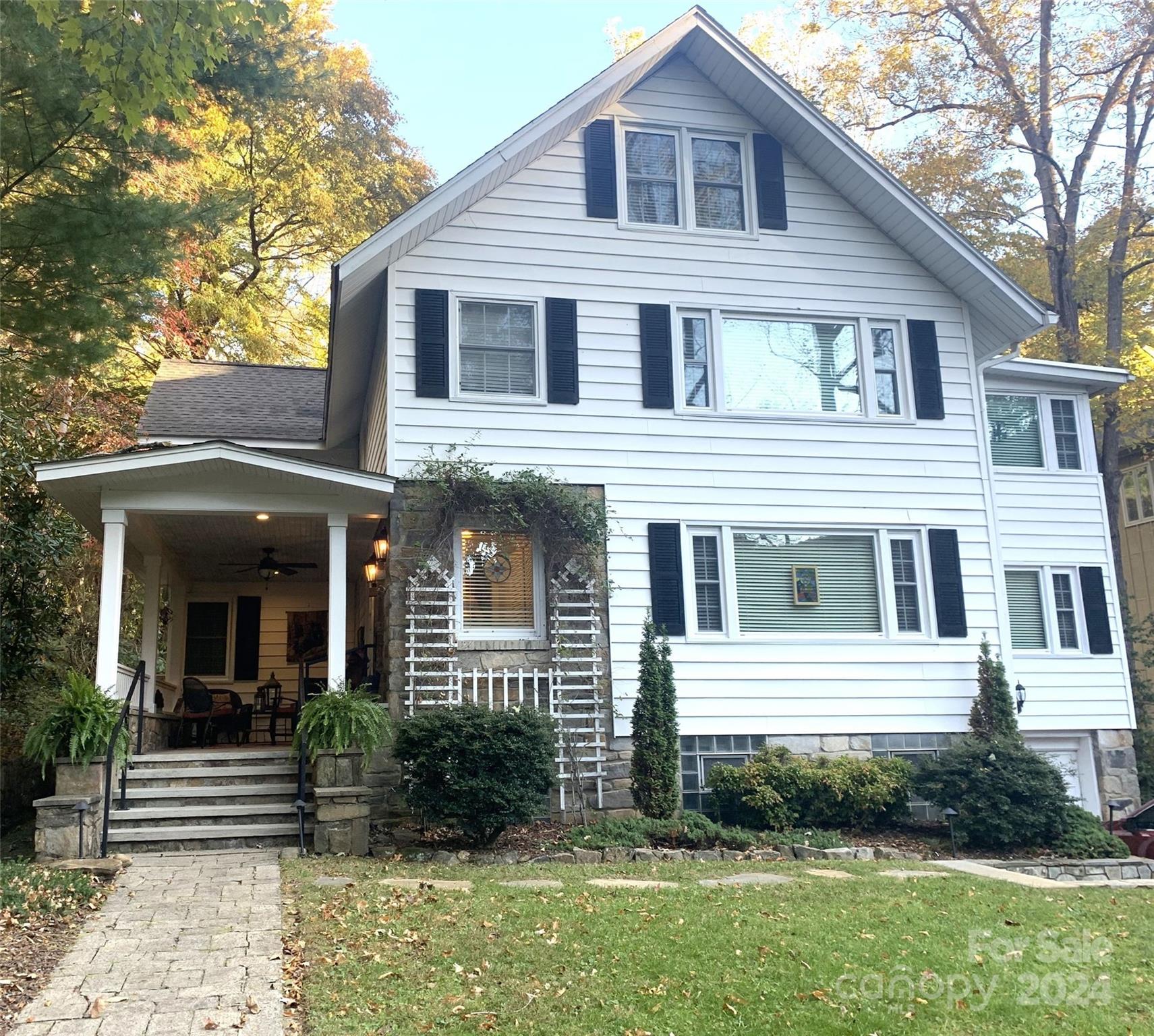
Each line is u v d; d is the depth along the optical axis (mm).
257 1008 5133
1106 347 20156
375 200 27109
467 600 12055
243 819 10117
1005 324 14102
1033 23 20031
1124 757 14266
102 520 11219
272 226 26875
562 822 11555
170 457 10578
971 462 13867
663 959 6055
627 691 12180
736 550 12961
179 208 10539
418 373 12164
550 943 6297
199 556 15344
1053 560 14672
